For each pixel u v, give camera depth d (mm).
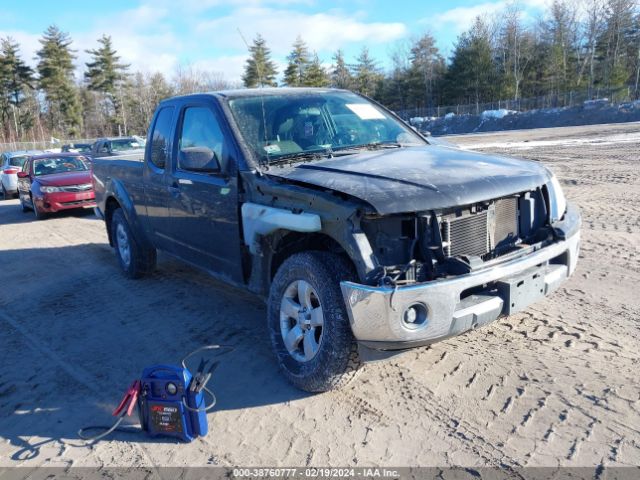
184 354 4492
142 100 75562
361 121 5004
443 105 75250
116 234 6980
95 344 4871
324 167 3830
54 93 76188
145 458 3178
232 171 4219
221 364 4254
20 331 5355
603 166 13359
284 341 3840
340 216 3287
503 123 48094
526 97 70688
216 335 4836
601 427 3115
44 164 14039
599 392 3455
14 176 19125
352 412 3479
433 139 5266
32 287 6906
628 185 10539
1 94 77062
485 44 69812
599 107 42906
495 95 69375
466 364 3932
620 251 6359
